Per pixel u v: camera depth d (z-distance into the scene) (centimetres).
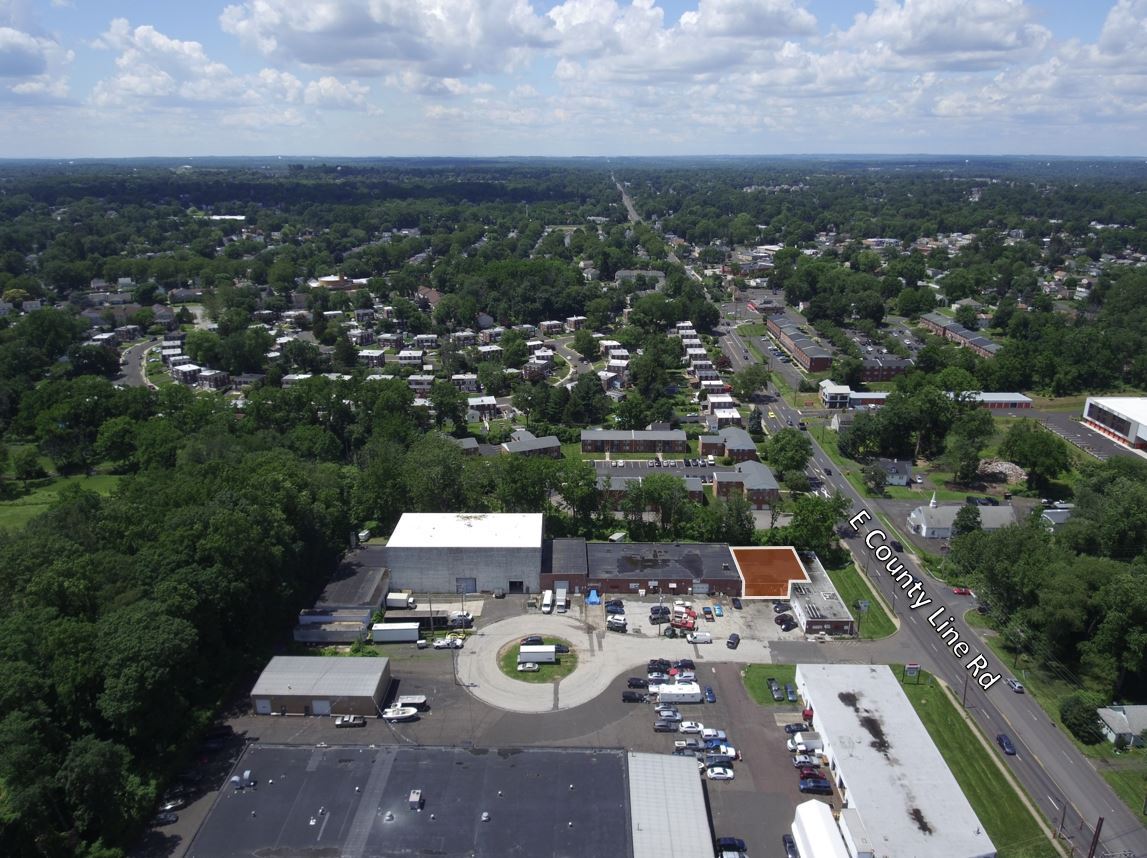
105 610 9625
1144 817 8556
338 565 13788
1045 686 10750
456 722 9981
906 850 7731
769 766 9262
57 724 8669
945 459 18488
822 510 14175
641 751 9412
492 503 15650
